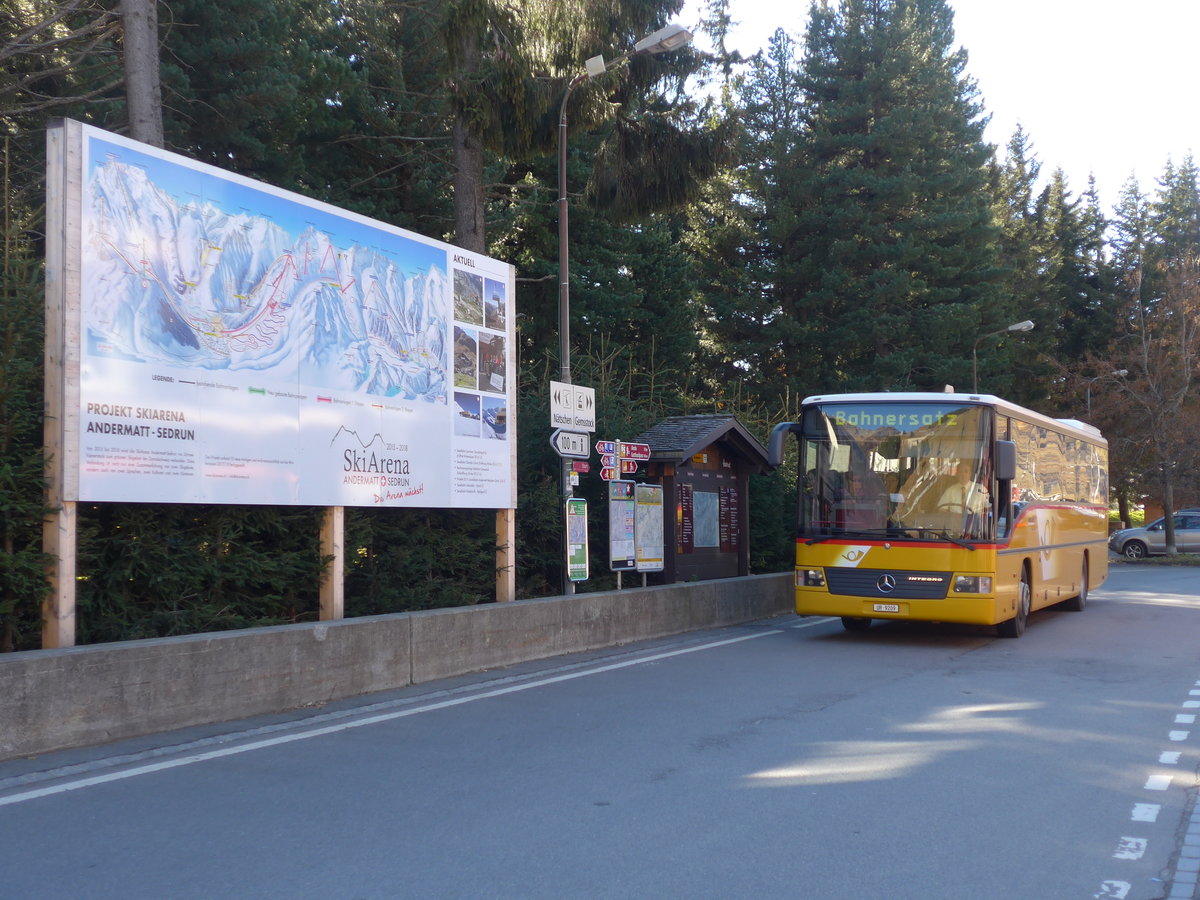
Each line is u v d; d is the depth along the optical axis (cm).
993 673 1252
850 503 1549
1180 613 2039
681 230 4366
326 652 1043
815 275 4175
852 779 743
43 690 796
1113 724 939
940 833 620
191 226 998
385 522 1388
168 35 1931
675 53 1933
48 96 1833
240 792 704
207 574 1078
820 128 4169
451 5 1722
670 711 1002
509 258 2973
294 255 1113
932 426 1531
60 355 880
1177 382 4391
